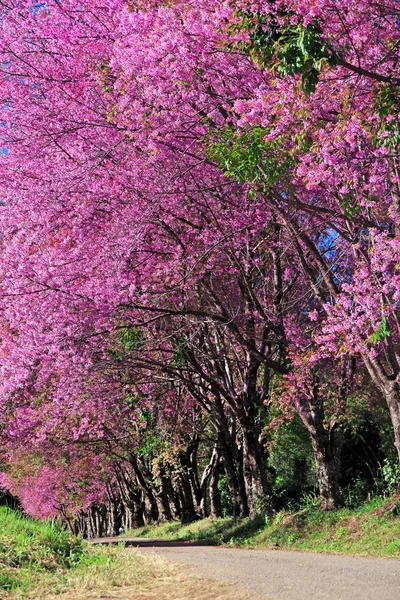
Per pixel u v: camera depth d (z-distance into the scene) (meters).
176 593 9.36
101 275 16.84
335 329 14.13
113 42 16.77
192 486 36.53
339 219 15.84
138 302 18.92
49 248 16.77
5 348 17.31
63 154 17.56
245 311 21.33
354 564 12.05
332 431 20.64
